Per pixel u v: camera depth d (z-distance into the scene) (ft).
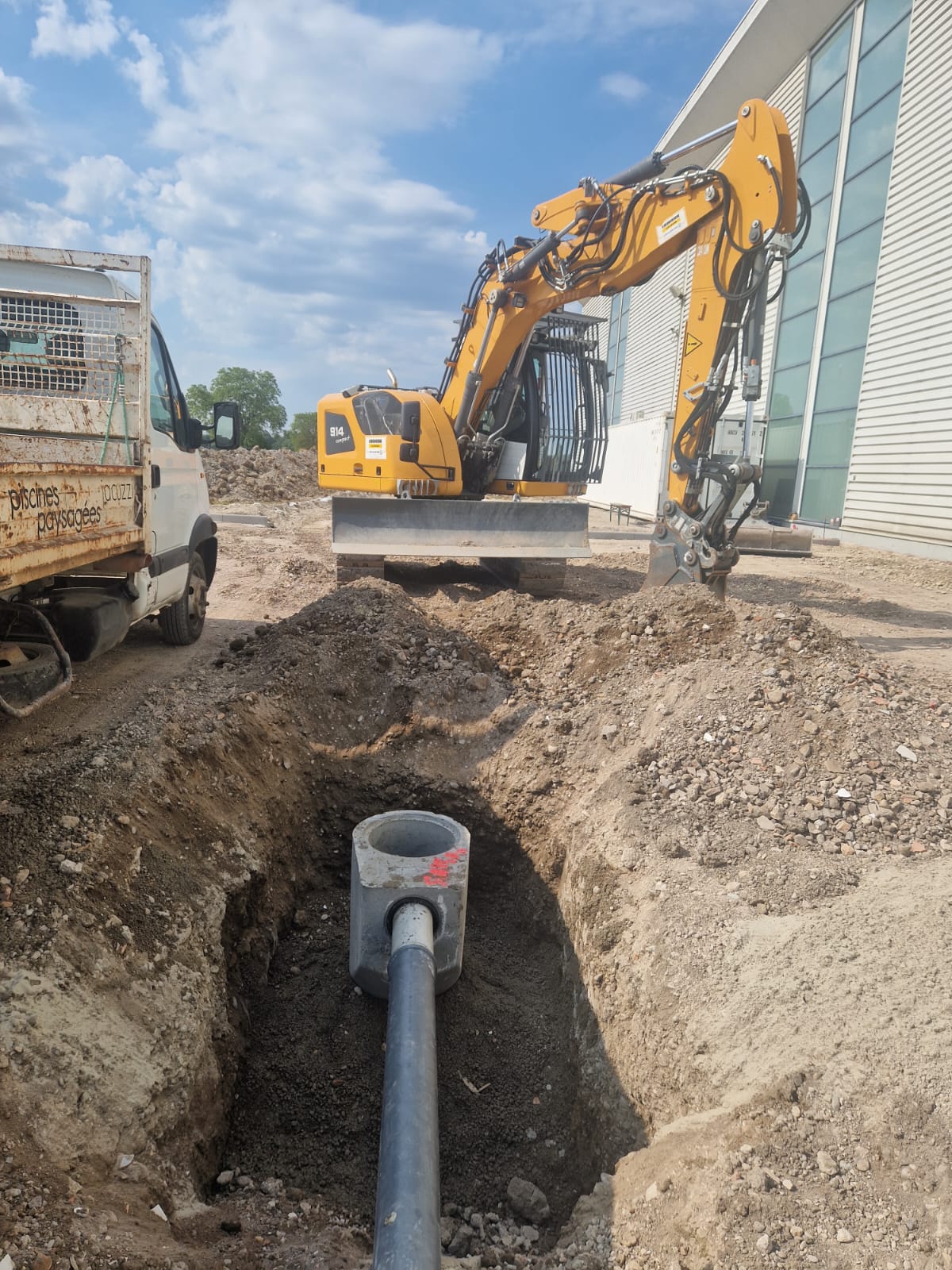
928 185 50.52
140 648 24.61
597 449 35.73
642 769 16.02
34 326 18.04
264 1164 11.38
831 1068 9.39
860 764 15.48
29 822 11.72
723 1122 9.07
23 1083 8.59
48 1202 7.66
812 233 65.26
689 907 12.36
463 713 19.33
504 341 31.12
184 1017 10.78
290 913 15.66
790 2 60.75
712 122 79.30
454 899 13.35
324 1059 12.98
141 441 18.12
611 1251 8.47
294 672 19.19
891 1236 7.69
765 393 73.72
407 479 32.01
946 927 11.27
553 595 34.68
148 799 13.20
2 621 16.55
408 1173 8.46
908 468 53.21
